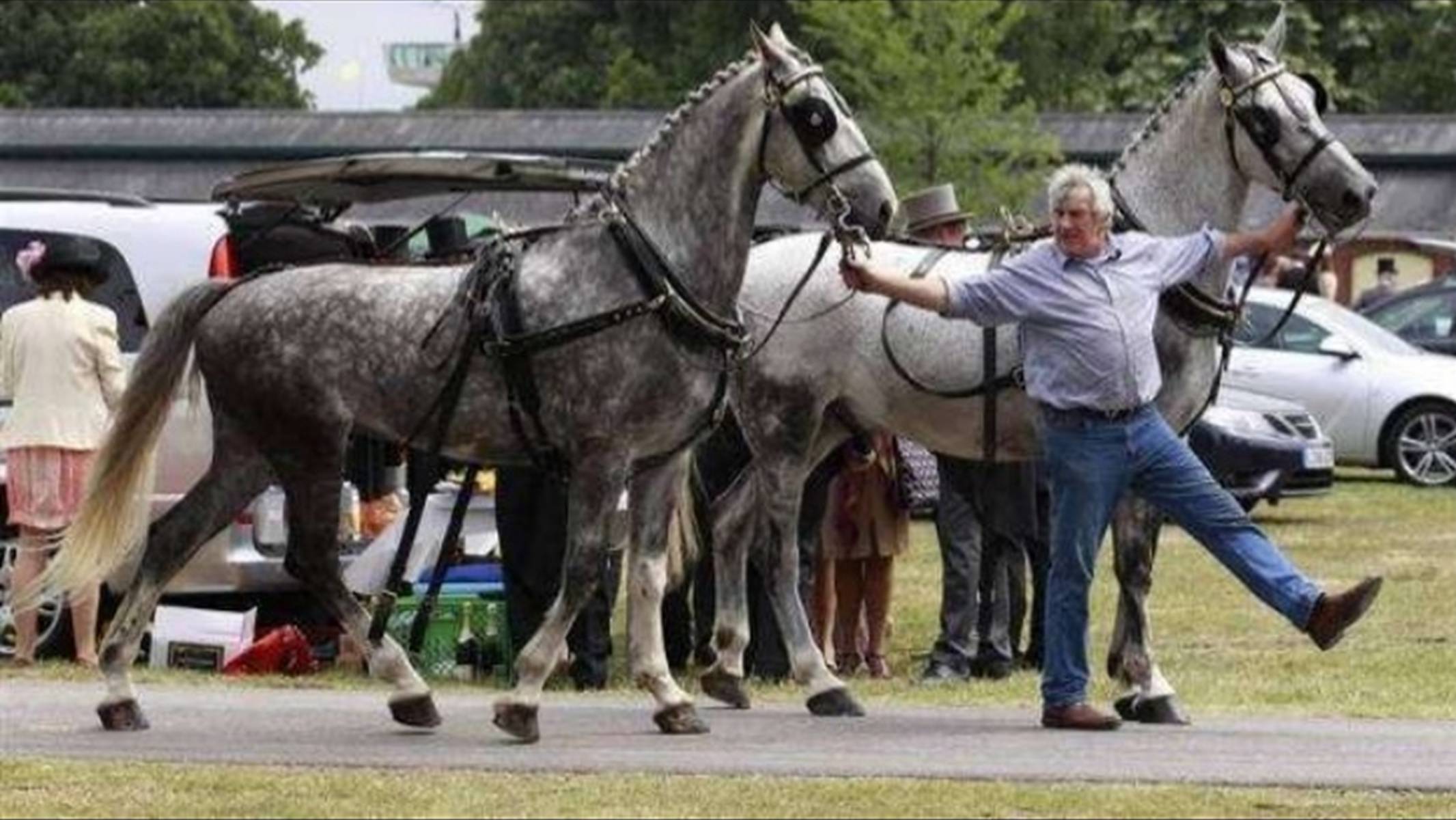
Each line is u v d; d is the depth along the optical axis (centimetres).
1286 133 1487
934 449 1573
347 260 1517
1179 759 1332
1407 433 3222
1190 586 2327
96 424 1795
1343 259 4938
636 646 1445
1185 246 1434
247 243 1891
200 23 8844
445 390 1406
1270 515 2916
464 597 1778
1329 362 3225
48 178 5488
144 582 1446
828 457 1711
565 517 1694
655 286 1385
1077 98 7175
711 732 1441
